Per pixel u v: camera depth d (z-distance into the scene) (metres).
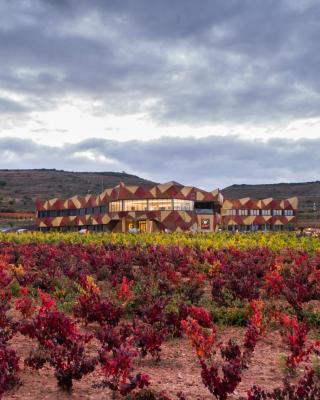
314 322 13.16
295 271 21.69
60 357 7.98
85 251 31.20
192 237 50.72
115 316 11.82
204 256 27.73
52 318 9.04
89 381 8.40
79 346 8.11
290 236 52.22
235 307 14.36
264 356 10.55
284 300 16.92
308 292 15.27
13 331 10.05
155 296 15.20
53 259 25.38
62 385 7.82
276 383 8.63
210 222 104.38
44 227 120.06
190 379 8.84
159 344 9.70
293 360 9.14
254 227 124.81
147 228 95.88
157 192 96.25
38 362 8.36
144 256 27.20
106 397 7.62
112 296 15.46
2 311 11.55
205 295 18.17
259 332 11.56
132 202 97.19
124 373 7.41
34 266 25.50
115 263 23.20
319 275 19.06
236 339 12.03
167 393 7.95
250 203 124.75
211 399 7.73
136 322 10.41
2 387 7.22
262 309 13.39
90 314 12.07
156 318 11.70
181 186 97.69
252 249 33.91
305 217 179.00
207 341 9.45
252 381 8.74
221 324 13.22
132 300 14.53
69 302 15.14
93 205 110.44
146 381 7.12
